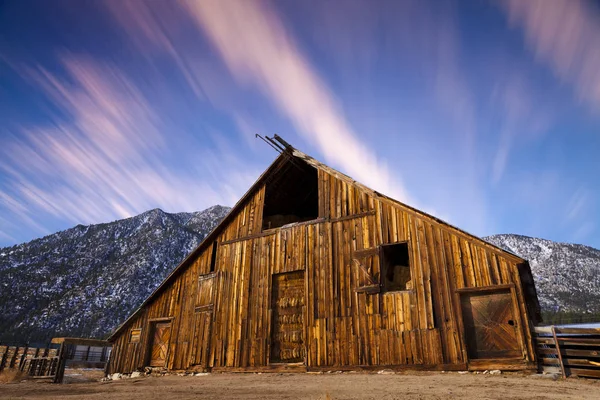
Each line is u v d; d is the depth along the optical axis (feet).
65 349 50.08
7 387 32.32
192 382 38.06
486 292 38.47
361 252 46.88
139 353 59.98
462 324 38.34
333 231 50.11
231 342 52.42
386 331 42.01
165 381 41.14
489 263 38.83
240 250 57.67
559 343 33.30
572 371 31.63
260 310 51.88
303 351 46.91
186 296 60.08
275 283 52.75
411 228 44.60
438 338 39.01
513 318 36.47
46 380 53.52
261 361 48.96
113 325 497.46
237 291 55.06
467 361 36.91
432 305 40.40
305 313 47.85
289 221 63.93
